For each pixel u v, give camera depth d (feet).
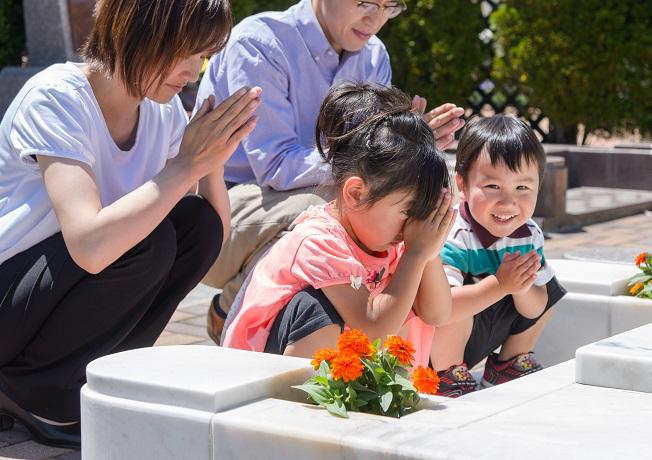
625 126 38.78
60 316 9.77
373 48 14.12
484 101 41.29
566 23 37.81
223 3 9.52
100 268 9.18
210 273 13.08
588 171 34.04
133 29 9.50
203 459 6.92
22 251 9.93
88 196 9.35
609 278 12.07
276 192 12.85
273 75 12.96
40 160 9.50
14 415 10.31
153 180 9.39
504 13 38.50
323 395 7.11
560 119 39.14
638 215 30.01
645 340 8.52
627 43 37.52
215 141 9.47
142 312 10.16
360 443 6.26
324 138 9.95
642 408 7.27
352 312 8.88
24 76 30.01
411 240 9.05
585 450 6.09
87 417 7.54
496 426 6.70
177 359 7.85
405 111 9.30
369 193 8.92
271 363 7.73
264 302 9.20
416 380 7.21
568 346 12.09
